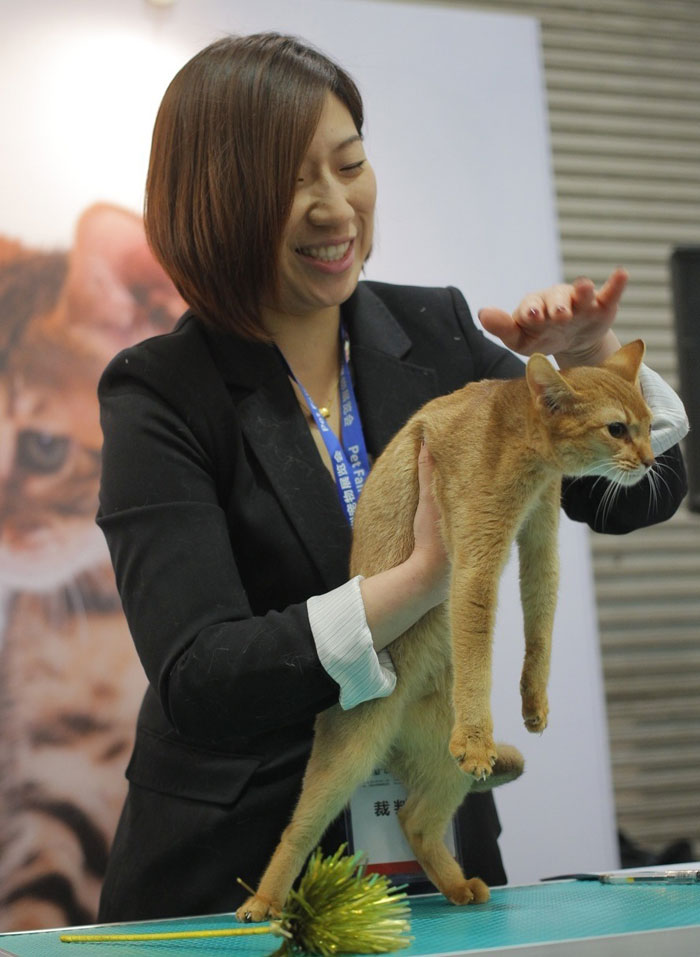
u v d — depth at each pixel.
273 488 1.72
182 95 1.71
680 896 1.43
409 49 3.76
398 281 3.64
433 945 1.14
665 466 1.85
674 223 5.41
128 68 3.52
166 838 1.69
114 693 3.45
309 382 1.91
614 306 1.62
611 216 5.32
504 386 1.66
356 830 1.69
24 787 3.34
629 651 5.04
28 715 3.36
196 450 1.67
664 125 5.48
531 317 1.60
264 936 1.33
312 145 1.67
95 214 3.47
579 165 5.30
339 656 1.43
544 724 1.55
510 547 1.56
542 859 3.46
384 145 3.68
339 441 1.87
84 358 3.46
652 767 4.94
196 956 1.18
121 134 3.51
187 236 1.69
